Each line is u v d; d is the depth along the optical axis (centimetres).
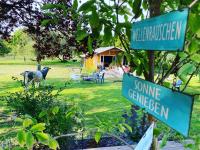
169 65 194
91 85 2247
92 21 167
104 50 3578
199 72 170
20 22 528
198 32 131
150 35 152
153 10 161
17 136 128
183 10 122
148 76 177
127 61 195
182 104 123
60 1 222
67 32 469
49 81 2472
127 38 191
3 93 1758
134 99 178
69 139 587
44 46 543
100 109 1340
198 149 189
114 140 693
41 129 133
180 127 124
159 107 144
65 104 575
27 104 579
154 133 167
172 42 130
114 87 2153
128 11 198
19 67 4078
